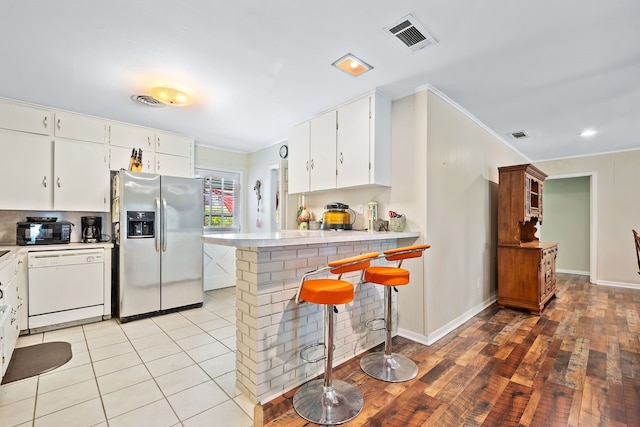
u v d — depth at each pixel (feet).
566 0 5.32
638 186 15.88
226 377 6.91
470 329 9.89
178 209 11.93
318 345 6.35
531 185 13.56
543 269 12.09
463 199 10.84
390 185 9.55
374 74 8.07
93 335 9.40
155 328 10.03
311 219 11.53
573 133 13.34
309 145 11.08
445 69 7.82
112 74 8.05
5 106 9.68
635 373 7.01
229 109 10.57
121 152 11.98
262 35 6.38
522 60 7.38
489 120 11.71
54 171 10.54
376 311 8.66
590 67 7.70
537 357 7.81
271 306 6.10
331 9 5.57
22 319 9.25
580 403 5.89
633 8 5.49
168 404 5.91
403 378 6.73
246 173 17.57
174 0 5.32
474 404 5.85
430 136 8.91
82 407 5.82
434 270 9.07
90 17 5.76
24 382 6.68
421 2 5.40
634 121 11.70
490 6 5.49
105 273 10.87
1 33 6.21
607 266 16.66
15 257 8.48
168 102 9.36
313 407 5.69
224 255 16.12
